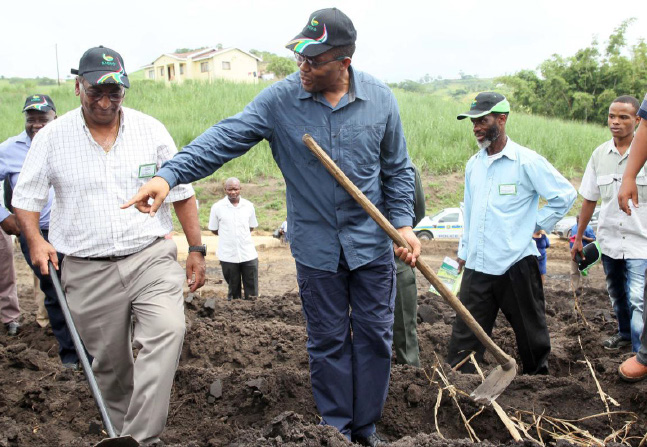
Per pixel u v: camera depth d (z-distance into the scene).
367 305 3.55
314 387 3.66
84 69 3.38
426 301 7.38
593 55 38.94
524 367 4.89
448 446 3.10
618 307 5.78
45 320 6.45
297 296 7.47
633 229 5.31
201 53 60.34
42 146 3.53
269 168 18.83
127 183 3.58
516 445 3.23
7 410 4.26
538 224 4.73
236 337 5.78
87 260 3.58
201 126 22.17
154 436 3.16
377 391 3.65
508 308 4.80
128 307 3.59
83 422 4.09
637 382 4.06
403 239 3.33
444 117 23.83
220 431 3.88
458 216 14.92
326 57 3.14
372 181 3.48
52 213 3.70
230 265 8.61
